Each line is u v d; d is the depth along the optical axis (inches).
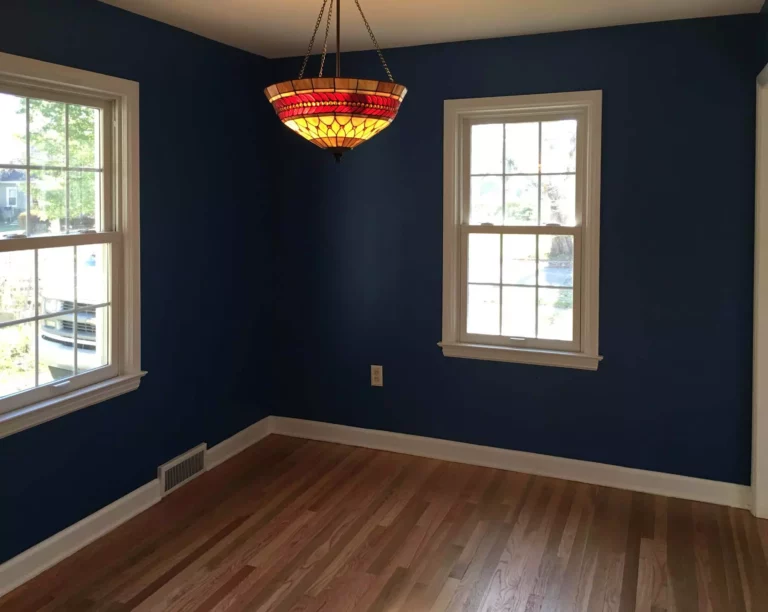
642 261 140.9
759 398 131.0
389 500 140.0
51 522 116.5
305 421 175.9
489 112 150.6
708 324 137.6
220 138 153.1
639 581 110.5
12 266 109.8
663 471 143.4
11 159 108.9
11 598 105.7
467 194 156.2
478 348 154.9
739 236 133.8
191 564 115.4
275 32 141.5
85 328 124.1
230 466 157.4
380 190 161.3
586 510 135.9
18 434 109.7
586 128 144.1
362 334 167.6
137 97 128.3
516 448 155.6
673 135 136.3
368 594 106.8
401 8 124.4
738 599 105.6
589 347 146.4
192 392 149.5
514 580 110.7
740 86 131.1
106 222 127.4
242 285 164.4
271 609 102.9
